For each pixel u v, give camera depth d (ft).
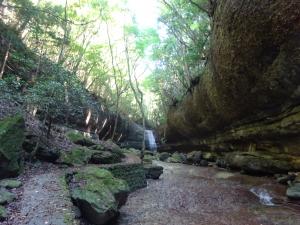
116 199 29.32
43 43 61.00
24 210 23.39
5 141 30.55
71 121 77.05
